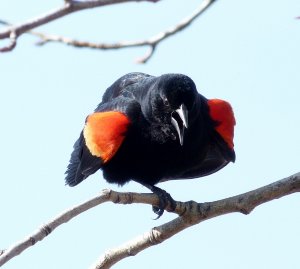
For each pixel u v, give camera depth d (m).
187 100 12.78
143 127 13.30
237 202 10.58
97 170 13.32
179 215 10.70
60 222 8.91
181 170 13.81
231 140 13.72
